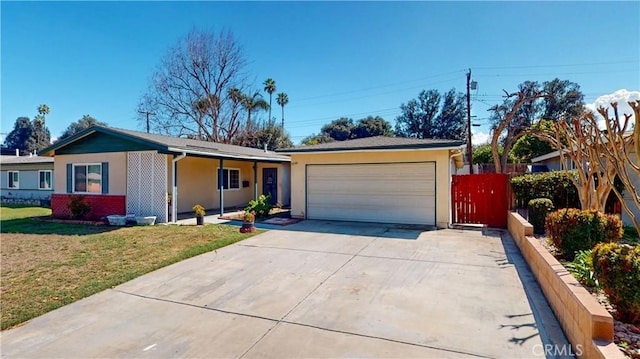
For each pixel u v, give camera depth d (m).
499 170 18.97
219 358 2.89
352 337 3.21
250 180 17.06
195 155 10.97
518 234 6.88
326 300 4.16
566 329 3.14
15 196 21.38
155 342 3.19
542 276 4.34
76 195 11.59
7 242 7.78
